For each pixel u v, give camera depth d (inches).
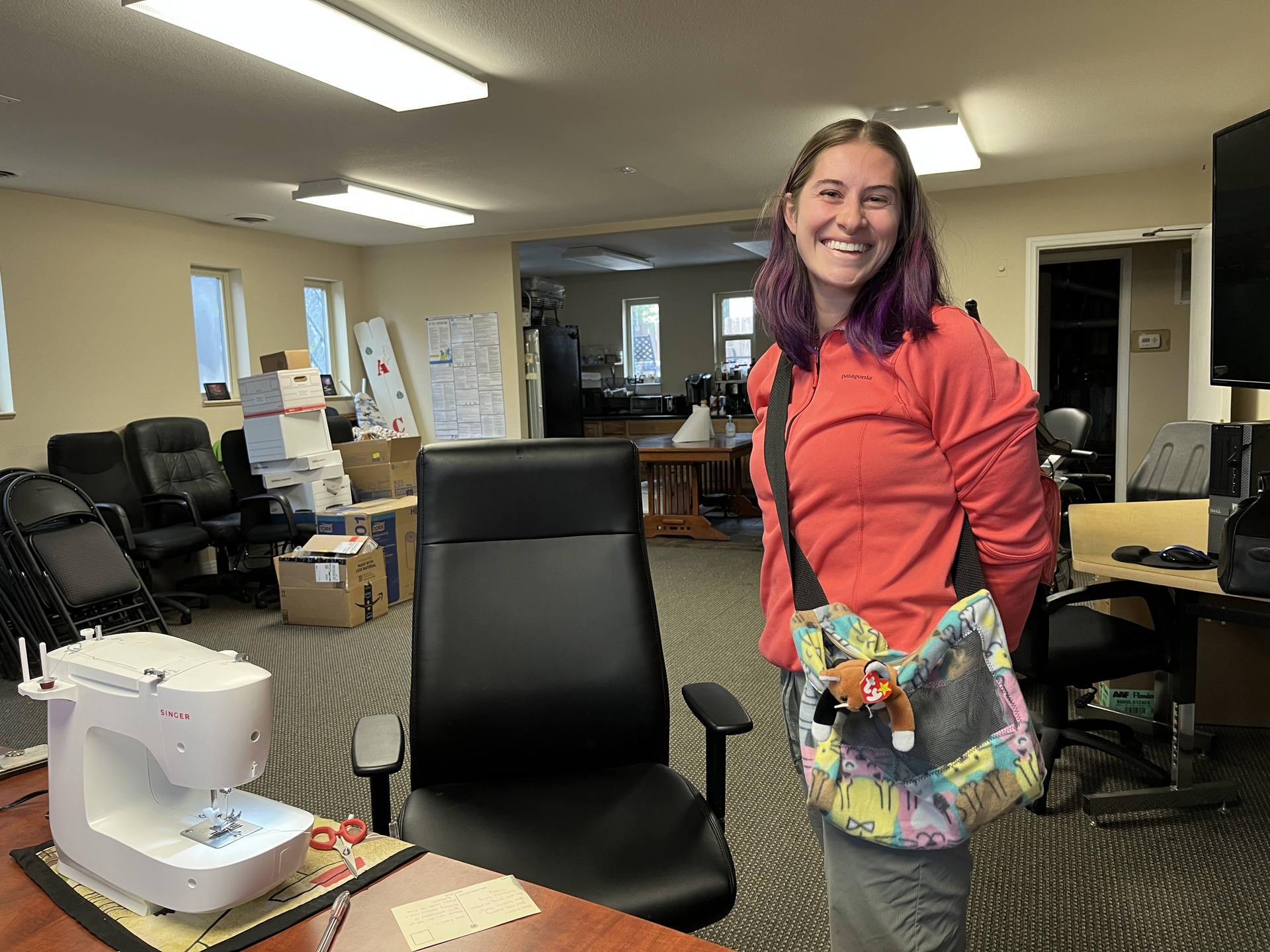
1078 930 74.1
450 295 294.5
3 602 152.5
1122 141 187.3
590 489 68.6
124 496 191.6
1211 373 102.7
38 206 197.0
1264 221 91.6
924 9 115.7
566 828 56.1
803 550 43.4
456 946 33.7
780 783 104.4
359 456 216.8
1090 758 106.0
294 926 35.0
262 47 112.8
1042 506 41.6
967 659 38.4
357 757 54.2
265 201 216.2
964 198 236.1
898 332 40.7
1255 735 109.9
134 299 219.1
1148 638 92.7
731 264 422.3
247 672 37.2
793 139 177.3
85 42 115.2
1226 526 74.4
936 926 40.2
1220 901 77.3
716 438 288.5
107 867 36.9
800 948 73.3
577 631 66.1
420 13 112.3
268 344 261.6
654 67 134.5
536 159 187.8
